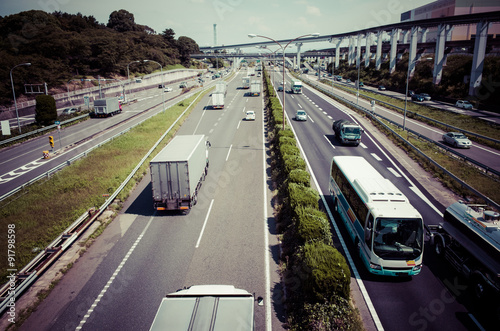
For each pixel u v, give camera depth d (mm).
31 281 13234
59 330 11312
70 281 14000
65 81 83375
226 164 30281
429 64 79312
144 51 129375
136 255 15875
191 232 17984
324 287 11047
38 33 77312
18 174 29891
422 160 29062
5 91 64625
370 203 14055
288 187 19656
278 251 15852
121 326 11422
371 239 13352
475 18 59344
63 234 16391
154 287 13461
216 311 8445
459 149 33906
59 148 38156
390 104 57906
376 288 13117
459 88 65250
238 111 58031
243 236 17391
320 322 10609
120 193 23266
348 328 10516
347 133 34594
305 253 12992
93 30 108062
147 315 11922
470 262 12977
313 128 43156
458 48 77000
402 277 13828
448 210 15125
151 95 91500
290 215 17781
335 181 20562
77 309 12320
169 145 23234
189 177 19547
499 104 54688
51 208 21219
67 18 114812
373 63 109750
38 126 48188
